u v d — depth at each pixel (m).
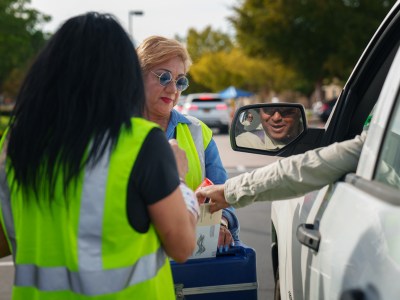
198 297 2.53
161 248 1.87
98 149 1.69
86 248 1.70
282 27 41.19
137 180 1.69
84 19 1.78
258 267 5.81
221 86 71.50
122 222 1.69
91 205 1.68
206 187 2.44
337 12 39.44
